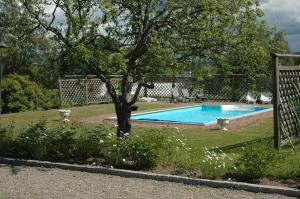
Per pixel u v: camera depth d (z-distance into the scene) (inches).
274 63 402.0
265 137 490.0
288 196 277.4
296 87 455.2
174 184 306.7
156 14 383.9
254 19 368.8
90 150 371.2
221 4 356.2
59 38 384.8
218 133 527.8
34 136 391.9
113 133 386.0
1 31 685.3
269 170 313.7
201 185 303.3
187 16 364.5
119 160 347.3
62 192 288.0
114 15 382.3
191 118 805.2
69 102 897.5
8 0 417.4
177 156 349.4
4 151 394.3
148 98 1038.4
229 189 293.4
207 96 1031.6
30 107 880.9
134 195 281.0
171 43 370.0
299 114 471.2
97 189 295.0
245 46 371.6
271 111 786.8
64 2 375.2
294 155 383.9
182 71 371.2
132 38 400.2
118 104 412.5
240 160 311.4
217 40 365.7
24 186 303.1
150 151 339.9
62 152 379.6
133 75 398.0
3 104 850.8
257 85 417.4
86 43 379.6
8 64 1072.8
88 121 657.6
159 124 619.5
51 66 406.9
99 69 397.1
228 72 381.7
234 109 927.0
